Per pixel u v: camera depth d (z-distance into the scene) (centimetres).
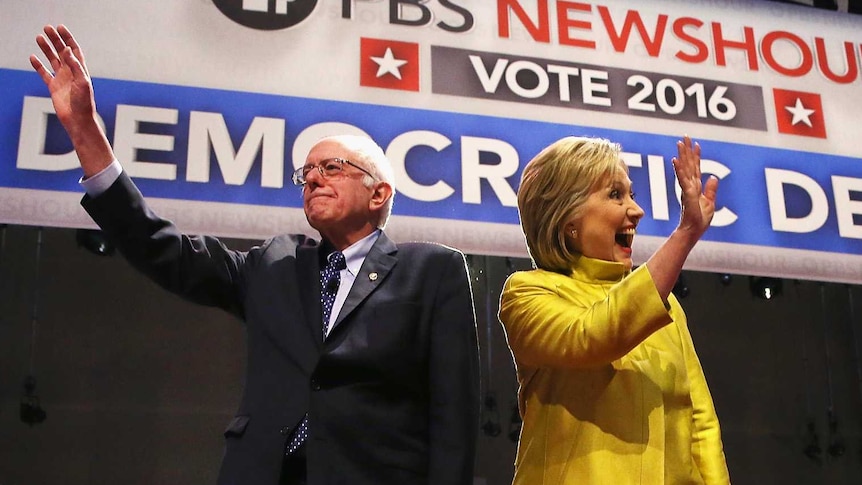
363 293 234
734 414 812
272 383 226
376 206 259
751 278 780
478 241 461
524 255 463
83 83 234
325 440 214
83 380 706
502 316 230
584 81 502
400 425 223
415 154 468
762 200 502
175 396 718
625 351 202
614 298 202
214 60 462
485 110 484
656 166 495
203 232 436
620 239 238
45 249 718
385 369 225
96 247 633
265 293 241
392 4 492
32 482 681
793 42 541
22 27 450
